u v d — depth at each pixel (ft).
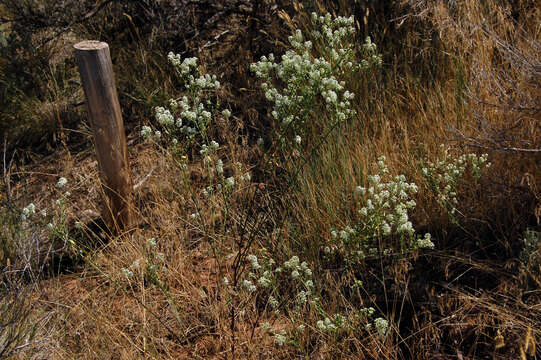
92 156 15.07
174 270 10.43
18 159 15.34
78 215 13.09
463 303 9.14
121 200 11.80
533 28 13.19
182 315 9.87
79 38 17.71
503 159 10.52
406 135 11.75
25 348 8.80
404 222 8.76
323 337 8.70
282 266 9.95
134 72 16.38
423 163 11.12
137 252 11.02
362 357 8.49
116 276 10.64
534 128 10.61
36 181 14.43
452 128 11.12
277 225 11.13
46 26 17.34
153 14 17.02
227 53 16.63
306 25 14.62
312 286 8.85
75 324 9.74
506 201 10.25
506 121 11.03
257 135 14.25
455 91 12.51
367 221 8.86
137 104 16.06
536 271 8.79
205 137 9.43
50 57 17.40
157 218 12.34
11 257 11.20
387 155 11.62
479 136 10.71
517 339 8.18
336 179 11.25
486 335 8.46
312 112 12.48
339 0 14.60
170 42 16.92
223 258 10.97
